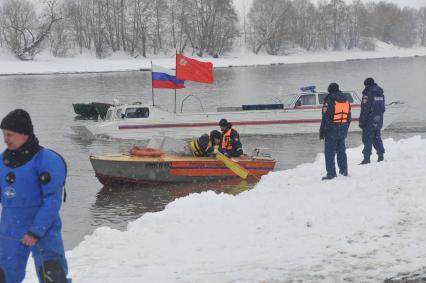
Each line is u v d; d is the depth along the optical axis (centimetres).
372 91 1280
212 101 3828
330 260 615
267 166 1623
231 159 1590
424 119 2864
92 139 2334
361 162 1341
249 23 11600
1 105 3741
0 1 9556
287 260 636
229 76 6562
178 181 1560
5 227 461
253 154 1681
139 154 1559
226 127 1630
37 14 10106
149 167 1530
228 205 1003
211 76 2295
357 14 12638
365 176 1109
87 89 4906
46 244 459
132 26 9981
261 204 978
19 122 448
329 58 11294
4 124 449
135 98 4081
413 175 1014
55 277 456
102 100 3962
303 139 2308
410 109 3256
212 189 1502
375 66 8638
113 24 9925
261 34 11006
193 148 1608
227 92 4444
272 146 2180
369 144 1302
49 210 446
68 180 1630
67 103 3838
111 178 1523
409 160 1200
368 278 544
